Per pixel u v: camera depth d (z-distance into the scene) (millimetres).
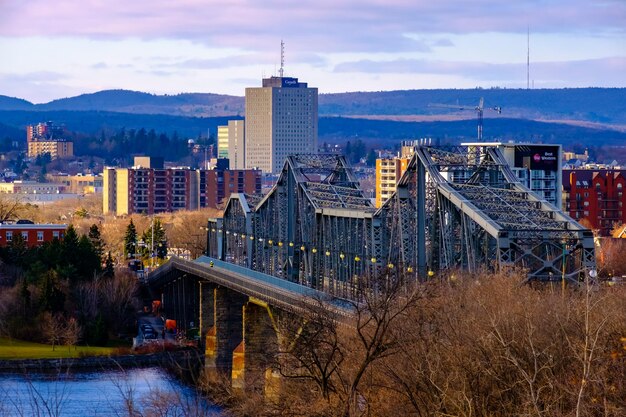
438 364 149125
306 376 161875
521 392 145375
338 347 168875
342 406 155250
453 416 139875
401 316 180750
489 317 155625
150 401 194625
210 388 187625
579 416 125250
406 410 156000
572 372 146375
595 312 171625
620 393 138625
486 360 149625
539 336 157250
